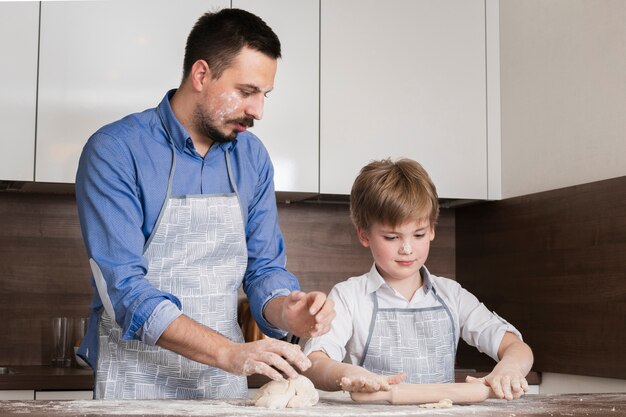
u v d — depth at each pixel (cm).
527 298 257
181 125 154
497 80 277
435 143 269
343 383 131
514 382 133
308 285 286
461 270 297
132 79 242
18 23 234
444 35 272
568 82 242
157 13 244
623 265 214
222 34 147
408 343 164
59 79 236
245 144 167
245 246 163
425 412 114
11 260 261
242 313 264
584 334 229
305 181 257
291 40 257
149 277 155
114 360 152
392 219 155
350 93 262
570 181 241
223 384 157
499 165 276
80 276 266
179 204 155
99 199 145
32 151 234
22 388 216
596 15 230
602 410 117
